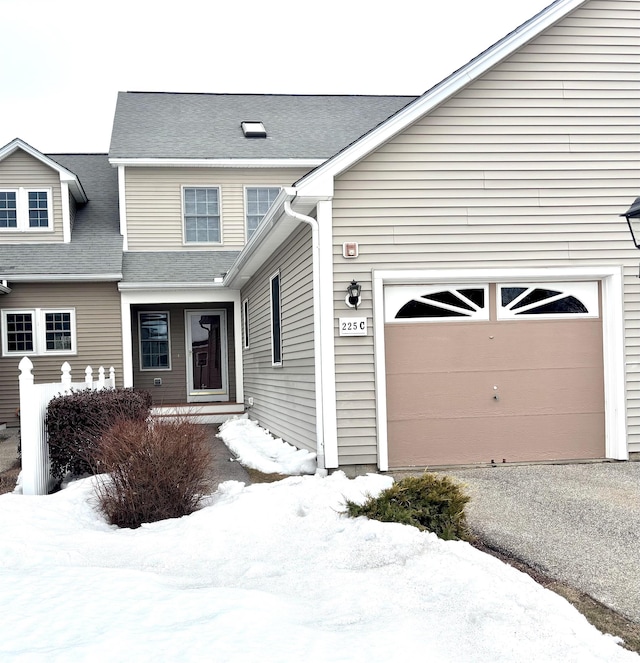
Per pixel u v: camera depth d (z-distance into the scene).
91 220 17.77
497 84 8.39
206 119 19.14
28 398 7.56
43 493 7.89
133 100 20.12
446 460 8.30
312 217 8.52
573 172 8.49
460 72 8.18
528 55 8.45
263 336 12.97
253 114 19.67
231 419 15.60
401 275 8.16
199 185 17.20
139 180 17.03
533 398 8.47
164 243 17.06
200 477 6.64
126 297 15.38
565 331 8.56
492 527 5.64
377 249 8.16
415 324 8.30
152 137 17.73
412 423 8.26
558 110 8.48
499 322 8.45
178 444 6.50
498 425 8.40
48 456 8.21
